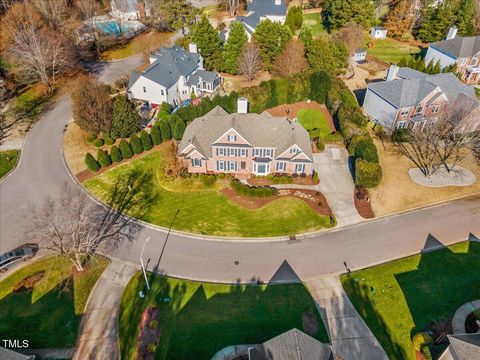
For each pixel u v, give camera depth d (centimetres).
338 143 5928
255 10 10125
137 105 6750
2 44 7012
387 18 10100
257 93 6506
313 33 10025
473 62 7762
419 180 5131
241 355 3166
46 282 3791
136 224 4506
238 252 4169
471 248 4209
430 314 3509
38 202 4759
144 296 3666
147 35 9825
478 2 9394
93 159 5172
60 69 7625
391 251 4184
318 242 4291
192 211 4681
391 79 6662
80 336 3331
